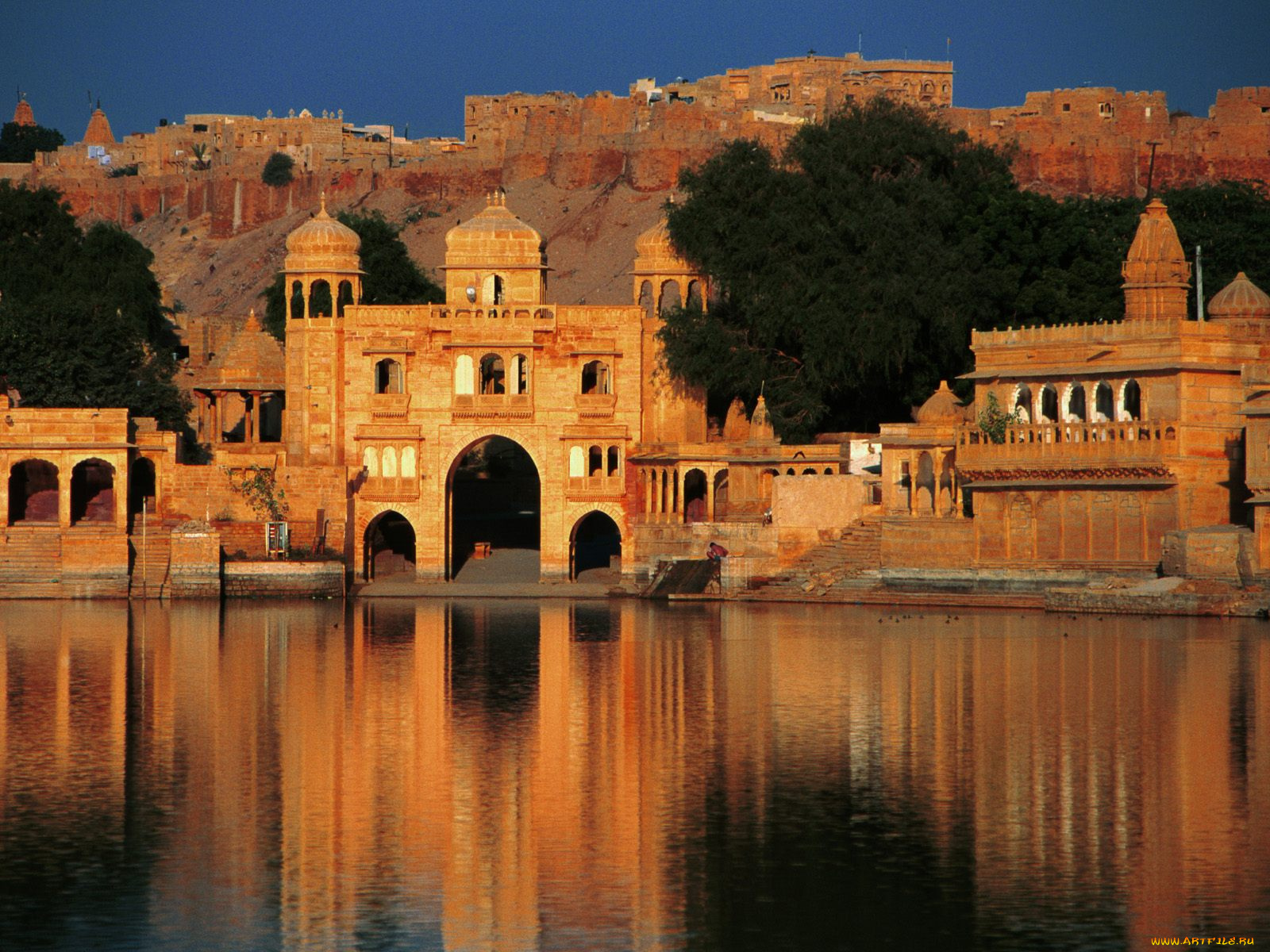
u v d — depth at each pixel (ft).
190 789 157.99
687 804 151.33
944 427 312.50
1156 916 123.13
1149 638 242.17
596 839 141.38
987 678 209.56
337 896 128.98
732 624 278.87
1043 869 132.77
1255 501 266.98
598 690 207.92
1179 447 277.64
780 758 167.94
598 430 358.23
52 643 255.50
